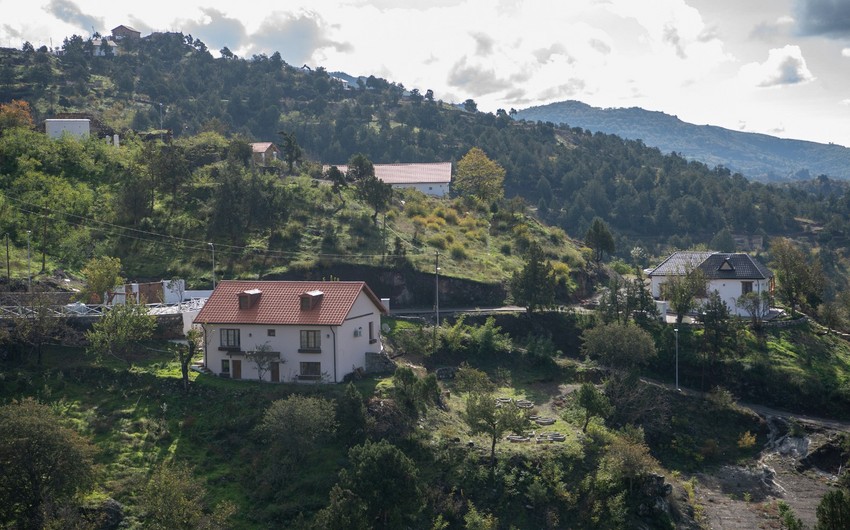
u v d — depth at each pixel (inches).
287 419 2194.9
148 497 1860.2
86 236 3678.6
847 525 1635.1
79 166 4416.8
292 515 2074.3
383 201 4303.6
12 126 4830.2
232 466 2252.7
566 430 2610.7
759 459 2802.7
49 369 2564.0
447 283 3752.5
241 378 2699.3
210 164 4928.6
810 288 3843.5
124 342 2647.6
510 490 2246.6
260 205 3959.2
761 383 3169.3
